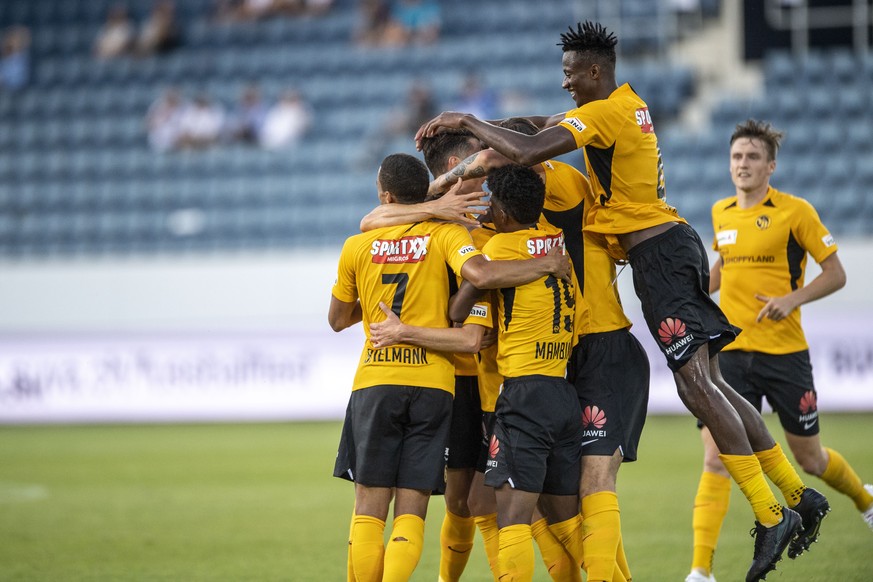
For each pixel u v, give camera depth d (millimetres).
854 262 46031
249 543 26016
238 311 51719
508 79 65688
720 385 19875
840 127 58094
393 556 17766
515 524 17734
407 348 18375
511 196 18125
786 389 22906
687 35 64688
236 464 39156
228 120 66875
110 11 73562
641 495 31281
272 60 69875
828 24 60156
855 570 21844
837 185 55844
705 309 18891
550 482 18266
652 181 18859
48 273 52812
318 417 49906
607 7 65688
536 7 69562
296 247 59656
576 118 18203
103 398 51344
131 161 64438
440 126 19219
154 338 51062
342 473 18797
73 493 33625
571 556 18578
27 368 51812
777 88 59812
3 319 52969
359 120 65625
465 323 18422
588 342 18953
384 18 69938
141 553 24891
